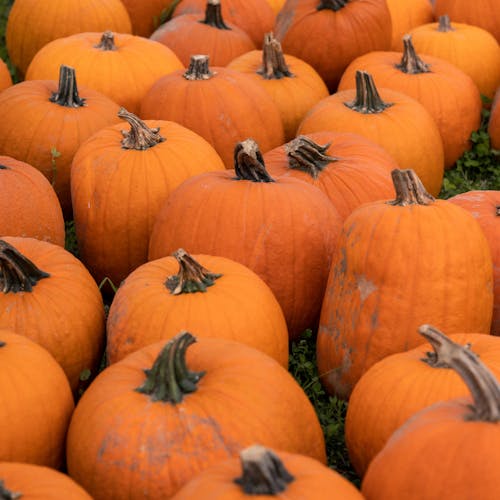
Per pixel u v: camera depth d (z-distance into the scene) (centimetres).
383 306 200
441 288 199
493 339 195
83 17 309
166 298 197
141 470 175
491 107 300
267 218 214
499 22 318
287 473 163
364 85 259
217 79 261
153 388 179
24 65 318
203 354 185
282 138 269
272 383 181
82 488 172
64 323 203
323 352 210
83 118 254
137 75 275
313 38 299
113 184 232
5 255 201
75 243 254
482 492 163
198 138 241
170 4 348
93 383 185
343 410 209
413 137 257
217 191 217
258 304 198
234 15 324
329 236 218
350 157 237
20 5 314
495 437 165
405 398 186
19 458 182
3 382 183
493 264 217
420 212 201
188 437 175
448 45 303
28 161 253
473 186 279
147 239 234
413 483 166
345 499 162
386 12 304
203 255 207
